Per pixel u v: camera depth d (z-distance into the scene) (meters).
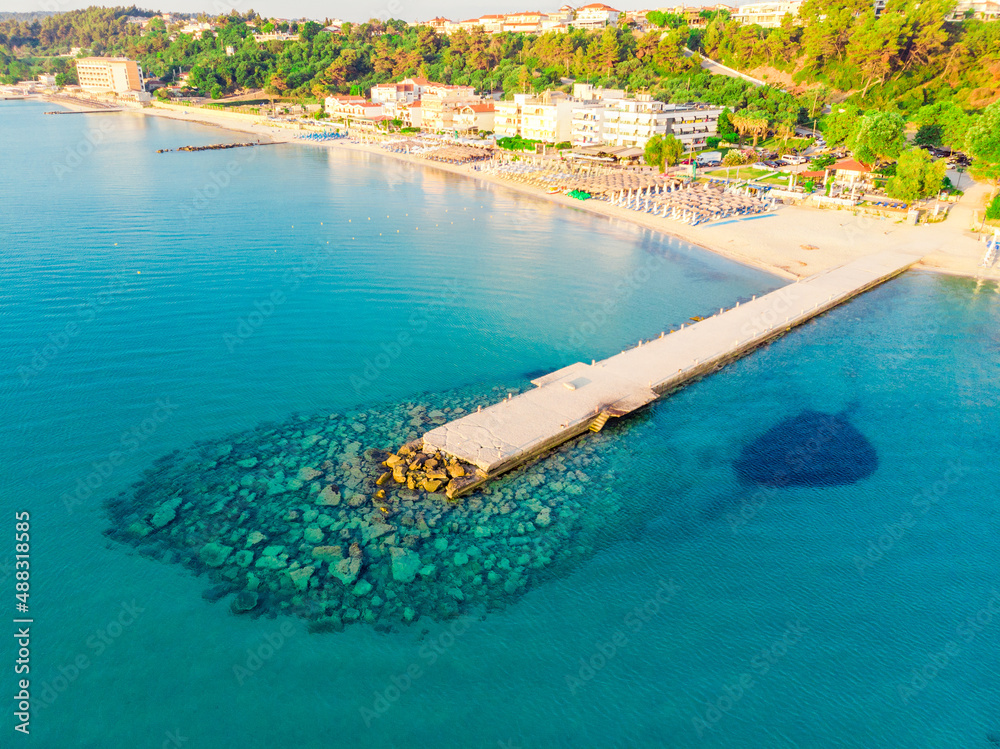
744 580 35.34
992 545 38.03
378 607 32.72
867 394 54.53
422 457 43.47
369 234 100.62
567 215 116.06
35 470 42.50
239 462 43.91
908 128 134.88
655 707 28.45
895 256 87.62
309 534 37.28
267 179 143.12
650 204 117.75
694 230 102.38
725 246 94.38
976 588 35.03
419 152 176.00
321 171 155.00
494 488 41.84
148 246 91.31
